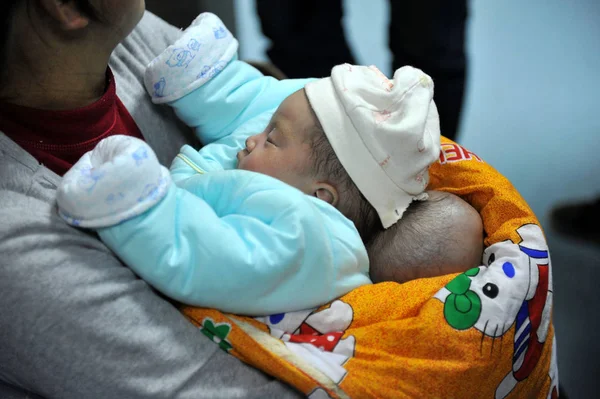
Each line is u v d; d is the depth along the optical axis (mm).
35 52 733
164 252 697
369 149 864
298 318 771
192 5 2098
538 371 818
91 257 681
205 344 718
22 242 626
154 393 672
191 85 972
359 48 2287
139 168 680
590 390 1426
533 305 797
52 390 669
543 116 2162
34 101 778
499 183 944
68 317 634
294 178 904
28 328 623
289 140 902
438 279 801
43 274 628
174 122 1067
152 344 677
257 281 718
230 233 728
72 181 672
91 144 826
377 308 779
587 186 1917
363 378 714
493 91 2229
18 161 694
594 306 1609
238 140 1005
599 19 2547
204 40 981
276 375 721
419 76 889
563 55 2398
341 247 801
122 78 975
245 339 722
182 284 711
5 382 730
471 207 935
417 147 857
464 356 735
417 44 1860
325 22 2029
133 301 688
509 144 2055
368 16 2449
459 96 1954
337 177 895
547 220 1827
